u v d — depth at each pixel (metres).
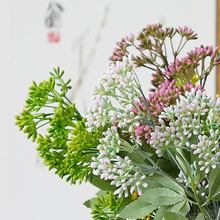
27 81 2.12
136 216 0.79
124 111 0.77
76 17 2.09
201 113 0.74
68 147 0.80
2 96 2.14
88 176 0.84
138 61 0.85
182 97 0.78
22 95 2.13
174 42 1.97
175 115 0.74
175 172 0.82
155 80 0.84
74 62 2.09
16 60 2.12
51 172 2.15
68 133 0.82
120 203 0.84
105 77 0.78
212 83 2.01
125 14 2.07
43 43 2.11
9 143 2.15
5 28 2.12
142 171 0.77
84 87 2.08
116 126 0.79
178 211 0.78
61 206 2.15
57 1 2.09
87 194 2.13
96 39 2.08
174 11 2.06
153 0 2.06
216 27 2.05
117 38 2.07
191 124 0.74
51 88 0.84
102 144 0.76
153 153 0.82
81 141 0.80
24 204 2.16
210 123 0.75
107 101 0.77
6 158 2.16
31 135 0.84
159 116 0.74
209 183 0.77
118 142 0.76
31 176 2.15
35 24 2.11
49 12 2.10
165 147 0.75
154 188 0.80
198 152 0.73
